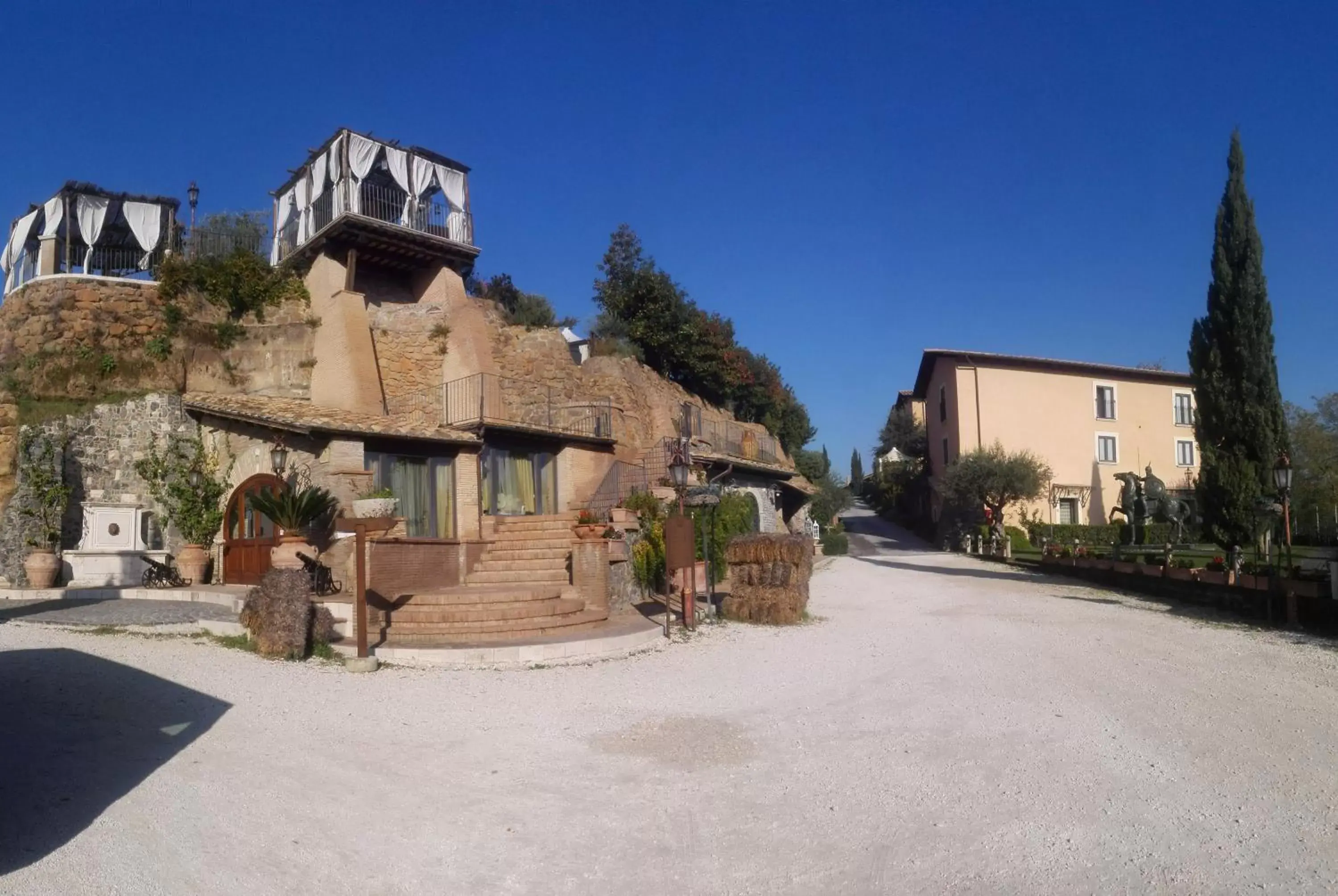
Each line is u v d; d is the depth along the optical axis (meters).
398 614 13.49
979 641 14.36
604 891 5.30
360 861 5.59
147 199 22.31
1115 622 16.69
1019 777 7.32
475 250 24.38
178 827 5.85
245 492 18.23
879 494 68.25
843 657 12.83
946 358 47.19
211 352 20.38
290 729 8.20
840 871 5.58
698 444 29.14
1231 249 22.45
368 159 22.62
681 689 10.66
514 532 18.94
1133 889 5.29
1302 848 5.86
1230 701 10.02
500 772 7.36
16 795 6.12
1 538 17.44
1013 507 43.28
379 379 21.56
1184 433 47.38
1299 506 36.78
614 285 36.47
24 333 18.98
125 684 9.23
